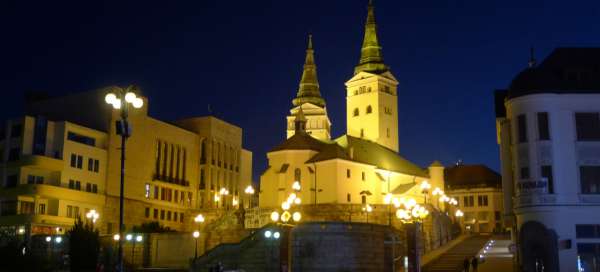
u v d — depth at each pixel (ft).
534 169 180.65
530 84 185.68
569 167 179.63
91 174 321.32
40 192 289.53
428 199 380.78
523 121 185.26
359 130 450.71
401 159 401.49
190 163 401.70
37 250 255.70
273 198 343.87
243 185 462.19
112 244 256.73
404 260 216.54
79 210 311.06
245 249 203.31
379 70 458.09
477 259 206.08
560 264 174.70
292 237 197.36
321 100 507.30
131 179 343.05
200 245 248.73
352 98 458.91
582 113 182.29
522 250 180.14
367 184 345.51
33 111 366.43
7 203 298.97
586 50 200.95
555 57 200.03
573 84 184.75
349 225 198.59
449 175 477.36
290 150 343.05
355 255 197.36
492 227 440.45
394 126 455.22
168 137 380.99
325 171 331.36
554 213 177.17
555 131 181.27
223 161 428.56
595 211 176.76
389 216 248.93
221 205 415.85
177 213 379.96
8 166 302.45
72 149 312.29
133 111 347.97
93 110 342.85
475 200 449.48
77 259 211.20
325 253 195.83
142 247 254.68
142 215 349.00
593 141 180.34
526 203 180.14
